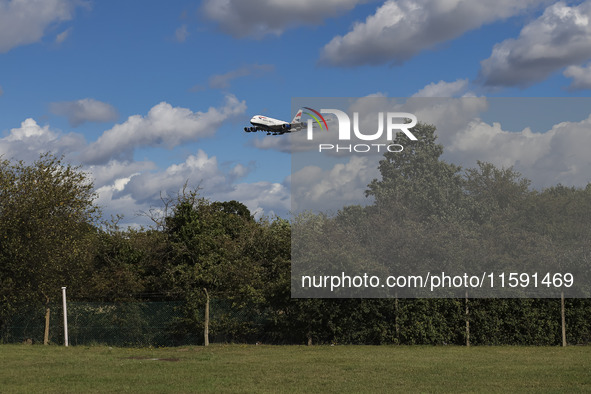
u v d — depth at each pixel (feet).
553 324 66.28
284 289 68.85
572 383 38.52
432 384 38.52
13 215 70.64
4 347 63.36
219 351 61.31
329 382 39.45
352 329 68.33
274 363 49.44
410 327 66.80
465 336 66.13
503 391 35.55
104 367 46.93
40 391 35.73
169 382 39.52
